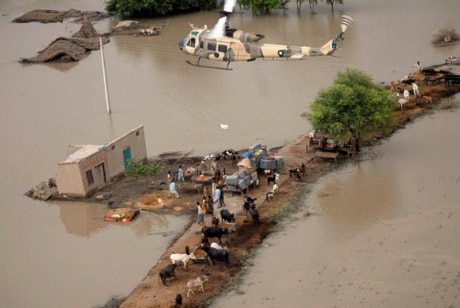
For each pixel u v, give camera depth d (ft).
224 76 294.25
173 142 228.02
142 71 309.22
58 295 149.59
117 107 266.77
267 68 298.97
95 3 455.63
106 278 154.61
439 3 378.32
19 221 183.73
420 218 166.30
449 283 139.85
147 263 159.12
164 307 138.31
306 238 162.71
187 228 171.73
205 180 191.31
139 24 388.98
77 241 171.83
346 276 145.79
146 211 181.78
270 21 377.09
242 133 231.09
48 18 418.92
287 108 250.37
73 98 281.54
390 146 211.41
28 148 233.76
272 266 152.05
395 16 362.33
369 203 176.86
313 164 201.87
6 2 479.00
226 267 152.05
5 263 164.14
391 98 212.64
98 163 194.80
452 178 185.47
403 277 143.43
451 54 294.25
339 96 201.98
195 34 209.15
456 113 231.71
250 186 188.34
